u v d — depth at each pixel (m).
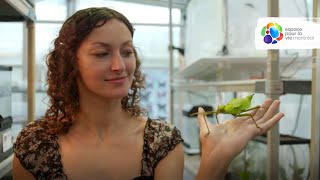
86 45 0.65
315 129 0.98
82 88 0.71
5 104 1.15
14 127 1.38
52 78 0.74
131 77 0.69
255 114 0.70
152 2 2.65
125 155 0.72
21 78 1.74
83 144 0.72
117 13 0.68
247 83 1.10
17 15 1.31
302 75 1.17
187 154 1.90
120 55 0.66
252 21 1.41
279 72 1.00
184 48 2.36
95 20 0.65
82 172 0.70
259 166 1.21
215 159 0.67
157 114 3.64
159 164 0.73
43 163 0.71
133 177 0.71
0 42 2.35
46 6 2.32
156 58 3.62
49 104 0.76
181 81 2.54
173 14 2.45
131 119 0.77
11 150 1.13
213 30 1.63
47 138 0.72
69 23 0.68
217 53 1.55
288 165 1.20
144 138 0.74
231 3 1.48
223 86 1.40
